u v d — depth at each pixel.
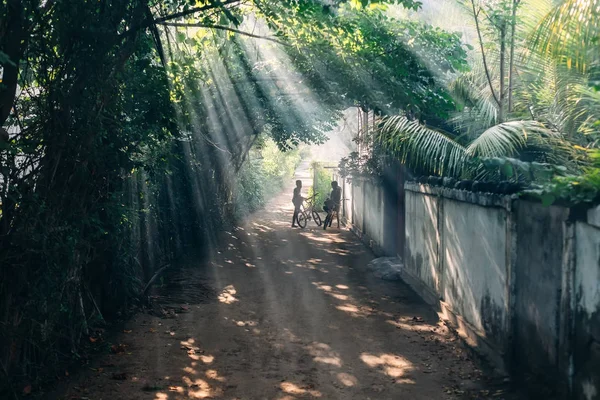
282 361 6.94
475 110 9.77
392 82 9.80
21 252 5.61
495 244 6.72
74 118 6.24
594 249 4.63
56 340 6.65
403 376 6.41
